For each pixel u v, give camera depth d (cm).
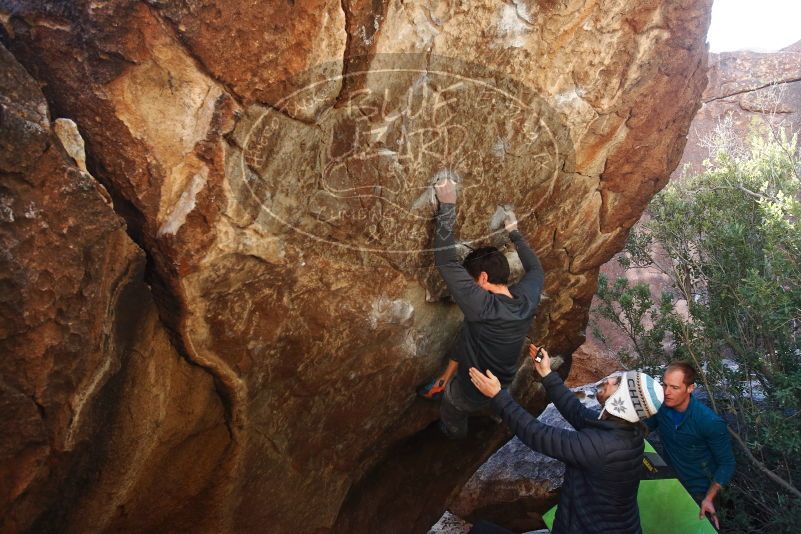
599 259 360
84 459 187
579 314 393
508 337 260
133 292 188
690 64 294
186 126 177
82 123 172
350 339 254
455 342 301
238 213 192
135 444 198
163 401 206
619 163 307
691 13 270
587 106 271
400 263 256
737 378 431
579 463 246
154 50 167
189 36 167
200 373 215
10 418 158
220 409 227
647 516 299
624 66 267
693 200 492
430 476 388
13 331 153
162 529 235
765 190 476
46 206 155
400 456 361
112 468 195
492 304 252
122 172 177
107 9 161
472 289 251
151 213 181
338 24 188
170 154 178
